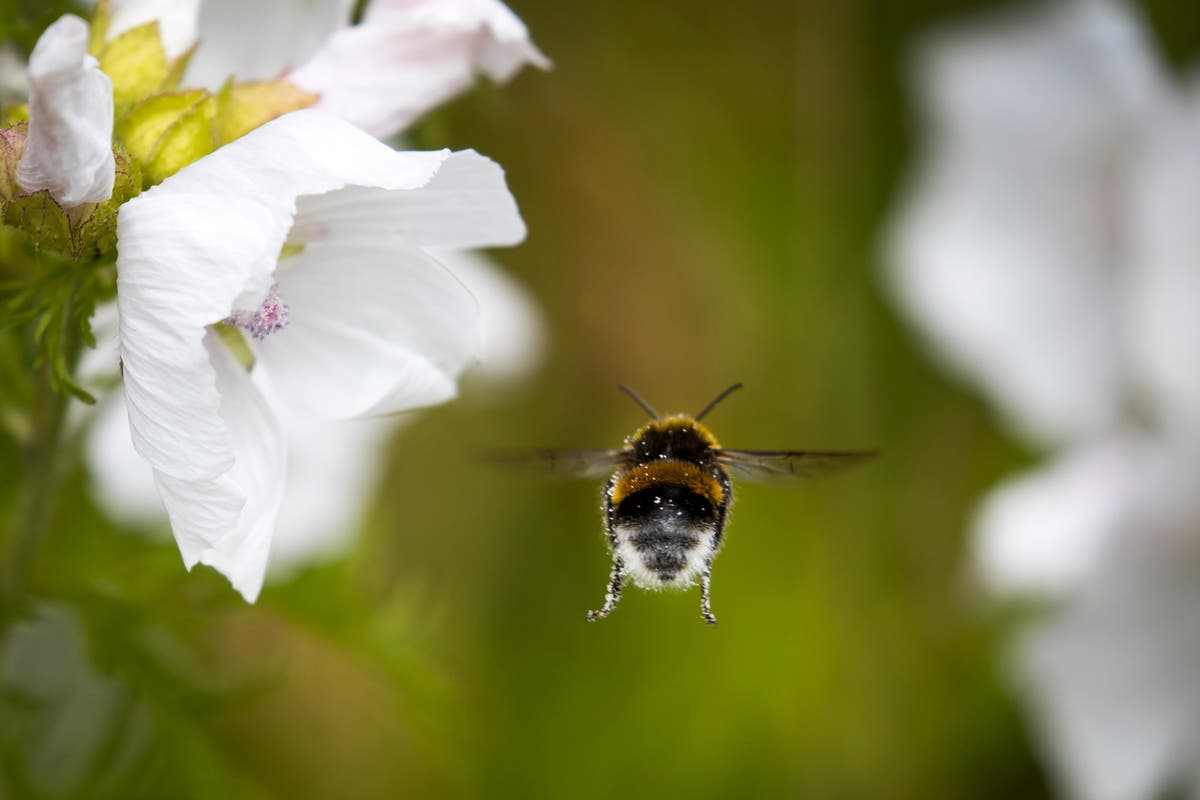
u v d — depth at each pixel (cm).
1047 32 35
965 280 36
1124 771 36
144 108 28
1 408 29
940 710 39
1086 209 36
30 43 28
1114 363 36
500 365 34
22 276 28
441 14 28
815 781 39
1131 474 35
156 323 27
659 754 39
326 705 36
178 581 30
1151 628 36
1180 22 39
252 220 27
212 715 30
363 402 28
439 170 28
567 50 39
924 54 39
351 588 31
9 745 31
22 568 30
